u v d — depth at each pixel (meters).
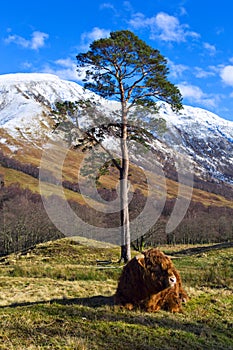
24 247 52.44
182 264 21.69
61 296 12.71
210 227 54.19
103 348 7.63
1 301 12.28
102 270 19.72
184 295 12.01
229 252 25.41
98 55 25.52
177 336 8.80
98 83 26.52
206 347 8.44
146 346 7.95
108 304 10.91
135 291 10.62
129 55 25.12
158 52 26.25
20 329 8.34
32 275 18.94
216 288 14.86
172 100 27.23
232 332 9.78
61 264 24.45
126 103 26.61
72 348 7.41
